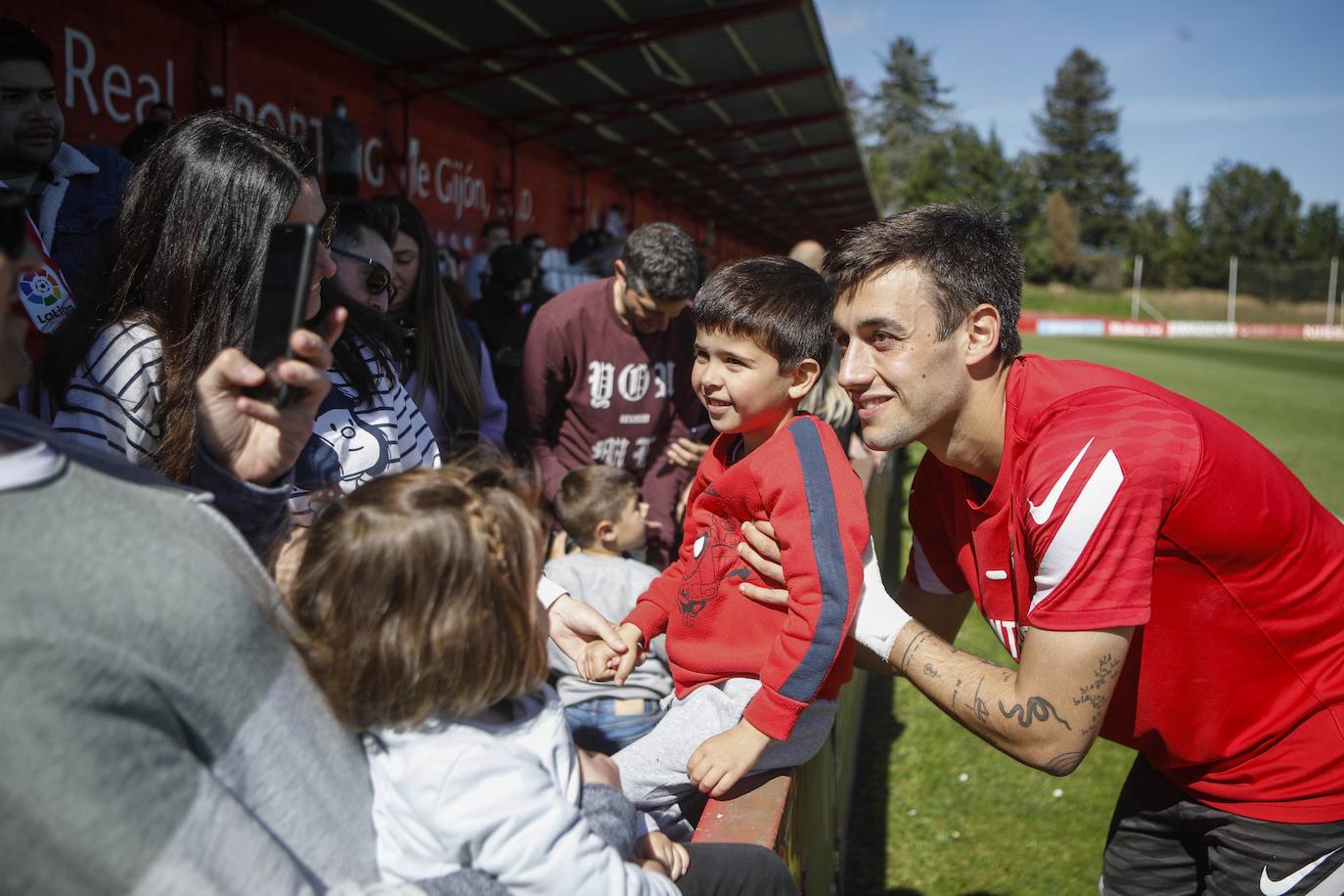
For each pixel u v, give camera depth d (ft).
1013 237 5.32
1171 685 5.39
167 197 4.39
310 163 4.80
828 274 5.36
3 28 8.60
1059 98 255.91
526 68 30.94
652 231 10.40
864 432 5.41
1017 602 5.51
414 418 6.40
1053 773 4.88
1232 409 50.80
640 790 5.55
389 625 3.11
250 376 3.65
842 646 4.97
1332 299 186.80
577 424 11.53
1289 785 5.38
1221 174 248.32
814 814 6.88
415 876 3.18
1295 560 5.06
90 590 2.41
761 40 32.09
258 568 3.02
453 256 23.04
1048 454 4.84
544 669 3.54
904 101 244.22
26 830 2.19
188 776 2.45
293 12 25.07
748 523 5.25
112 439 4.32
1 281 2.68
